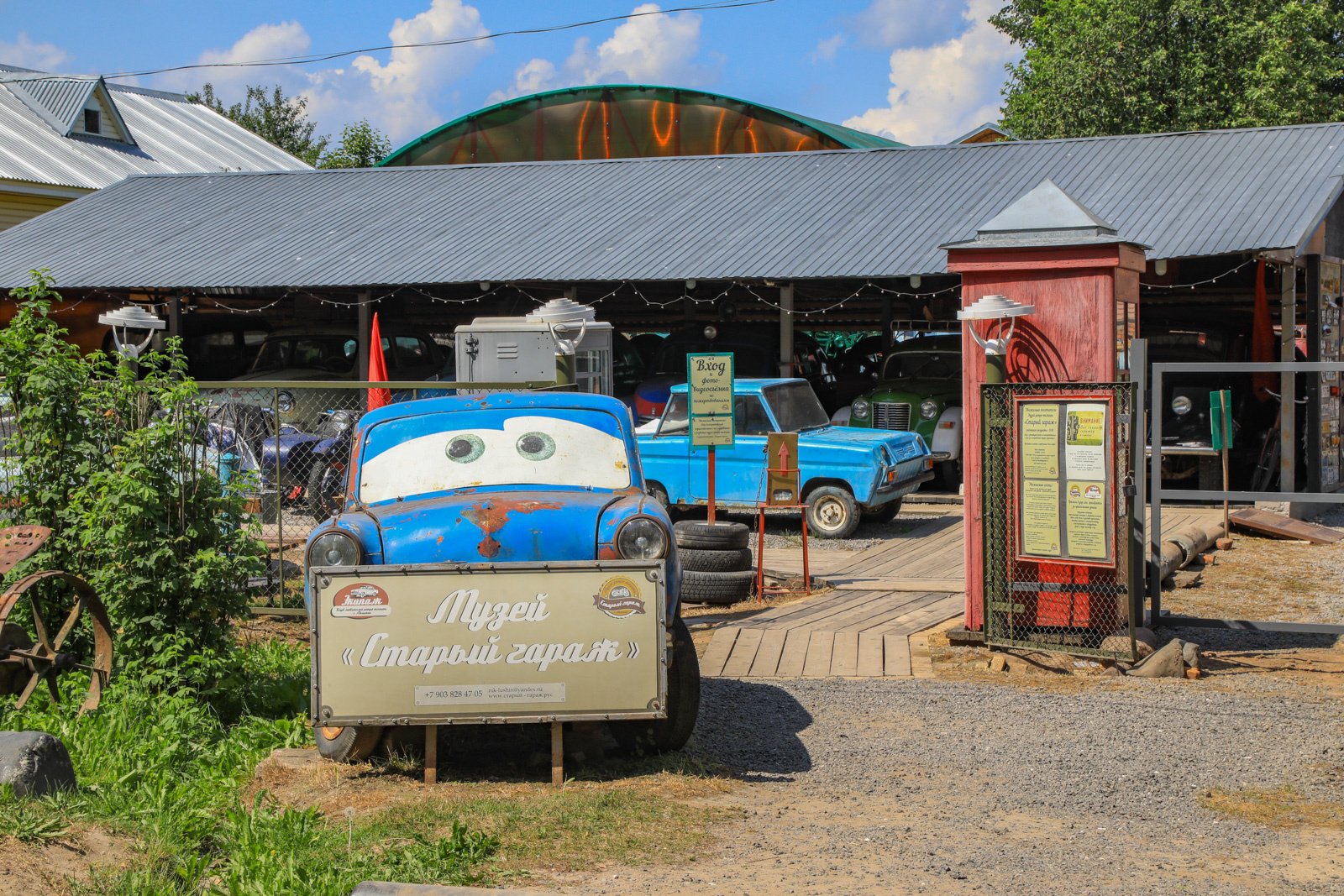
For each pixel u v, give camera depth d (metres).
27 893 4.08
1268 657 8.77
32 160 30.97
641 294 20.77
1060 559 8.31
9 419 8.09
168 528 7.30
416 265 19.61
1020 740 6.70
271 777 6.00
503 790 5.71
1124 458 8.28
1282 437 15.77
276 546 12.12
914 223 18.62
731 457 14.81
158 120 38.97
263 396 16.69
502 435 6.93
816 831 5.18
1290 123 31.70
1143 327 18.03
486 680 5.66
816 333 30.55
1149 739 6.68
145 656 7.32
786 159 22.59
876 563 12.93
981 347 8.71
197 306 23.67
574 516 6.05
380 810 5.39
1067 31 34.91
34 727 6.34
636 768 6.12
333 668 5.66
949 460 17.81
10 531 6.36
